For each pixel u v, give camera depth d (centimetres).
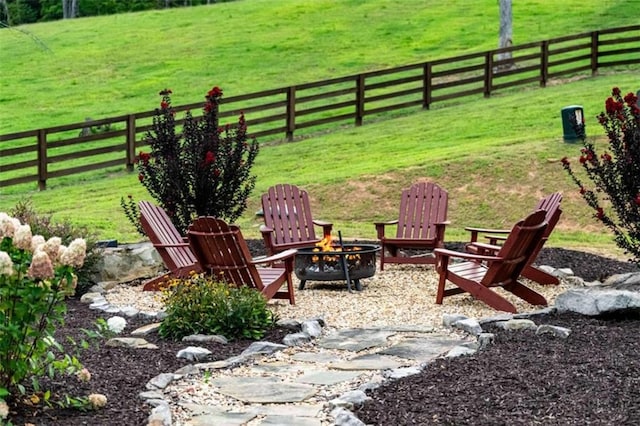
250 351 717
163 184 1177
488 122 2114
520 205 1530
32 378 580
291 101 2223
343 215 1554
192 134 1189
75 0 5391
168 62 3384
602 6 3544
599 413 542
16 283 539
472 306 906
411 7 3869
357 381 636
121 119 2031
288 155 2030
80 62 3488
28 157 2380
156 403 573
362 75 2309
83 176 2047
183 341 755
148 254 1076
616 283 968
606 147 1678
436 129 2123
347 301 946
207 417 559
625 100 963
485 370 636
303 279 1009
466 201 1559
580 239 1394
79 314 887
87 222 1491
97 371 647
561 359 661
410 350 720
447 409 557
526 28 3375
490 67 2450
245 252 862
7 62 3569
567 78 2589
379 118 2388
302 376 653
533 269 1012
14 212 1066
